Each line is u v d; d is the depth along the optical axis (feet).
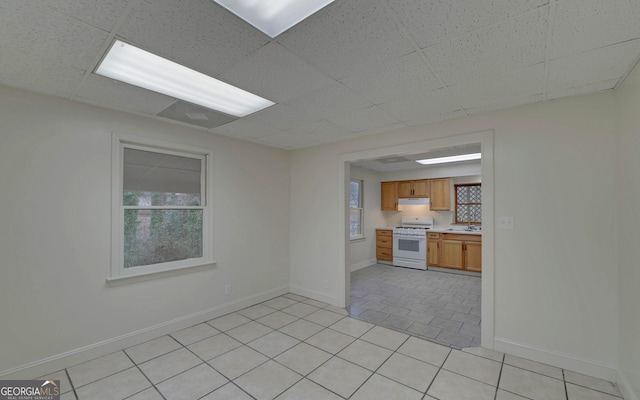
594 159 7.32
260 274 13.05
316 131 11.03
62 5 4.16
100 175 8.41
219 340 9.26
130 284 8.94
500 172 8.59
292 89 7.20
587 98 7.45
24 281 7.15
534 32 4.86
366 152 11.72
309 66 6.07
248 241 12.55
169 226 10.13
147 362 7.93
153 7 4.25
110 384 6.94
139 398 6.43
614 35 4.91
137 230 9.36
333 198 12.87
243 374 7.37
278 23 4.65
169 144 9.95
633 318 6.01
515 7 4.24
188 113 8.96
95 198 8.30
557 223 7.76
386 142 11.14
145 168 9.59
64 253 7.75
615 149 7.07
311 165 13.76
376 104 8.21
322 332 9.87
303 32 4.89
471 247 17.95
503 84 6.91
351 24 4.66
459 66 6.06
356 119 9.56
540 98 7.75
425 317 11.27
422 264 19.67
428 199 20.74
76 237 7.95
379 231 21.94
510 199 8.42
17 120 7.12
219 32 4.89
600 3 4.13
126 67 6.13
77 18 4.47
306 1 4.16
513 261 8.33
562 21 4.55
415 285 15.89
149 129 9.46
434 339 9.36
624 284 6.55
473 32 4.87
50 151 7.57
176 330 9.95
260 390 6.73
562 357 7.60
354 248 19.74
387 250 21.50
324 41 5.16
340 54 5.59
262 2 4.19
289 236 14.58
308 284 13.75
